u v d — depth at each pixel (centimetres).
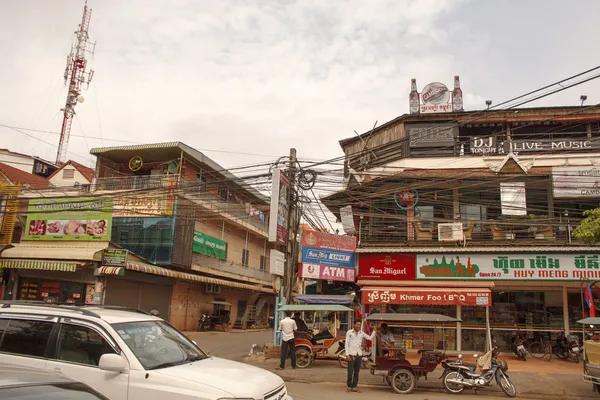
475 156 2008
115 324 580
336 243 1952
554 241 1811
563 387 1248
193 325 3031
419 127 2166
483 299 1694
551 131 2081
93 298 2234
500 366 1181
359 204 2155
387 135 2258
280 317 1859
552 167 1908
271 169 1767
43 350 572
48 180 3138
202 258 2922
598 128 2034
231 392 493
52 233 2448
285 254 1823
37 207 2536
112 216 2636
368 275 1944
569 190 1866
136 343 571
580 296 1856
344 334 1855
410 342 1872
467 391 1213
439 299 1731
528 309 1881
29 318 603
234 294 3719
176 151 2839
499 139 2081
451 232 1881
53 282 2370
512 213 1888
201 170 3044
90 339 567
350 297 1872
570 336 1766
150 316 665
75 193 2636
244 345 2228
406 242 1950
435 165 2039
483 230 1969
